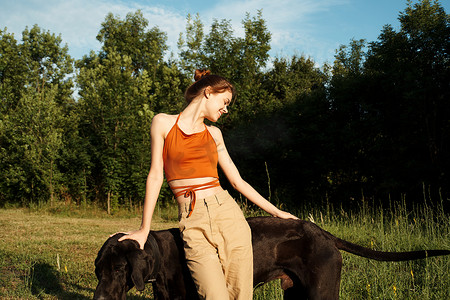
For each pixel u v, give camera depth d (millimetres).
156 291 2424
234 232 2156
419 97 9422
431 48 10141
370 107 10469
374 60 11172
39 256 6328
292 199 12070
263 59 14727
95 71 16141
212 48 14836
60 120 16234
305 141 11781
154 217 12688
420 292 3840
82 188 15000
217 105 2240
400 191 9984
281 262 2533
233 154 13094
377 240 6078
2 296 4355
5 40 23156
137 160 13633
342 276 4398
